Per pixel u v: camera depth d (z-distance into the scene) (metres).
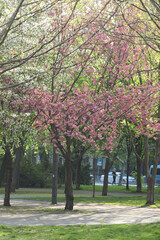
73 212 19.12
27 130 18.17
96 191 40.50
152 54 20.09
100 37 18.03
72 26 18.17
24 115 16.67
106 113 18.73
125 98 18.81
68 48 18.27
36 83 15.71
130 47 20.00
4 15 15.44
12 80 15.99
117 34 17.16
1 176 34.62
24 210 20.22
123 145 42.38
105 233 11.81
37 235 11.59
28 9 15.24
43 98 17.25
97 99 18.34
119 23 17.97
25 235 11.62
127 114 19.83
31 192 37.81
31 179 46.59
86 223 14.65
